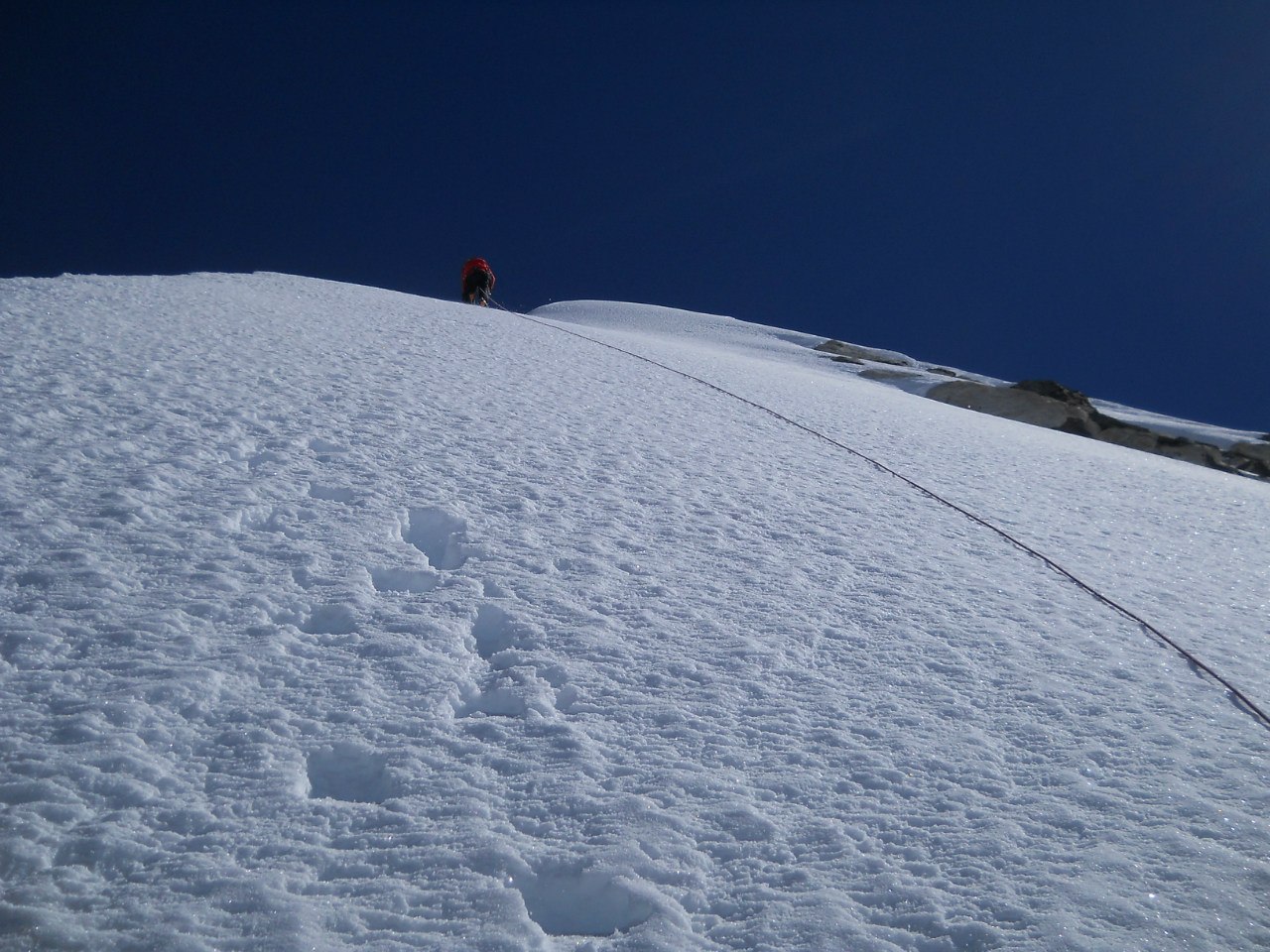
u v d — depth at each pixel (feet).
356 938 6.42
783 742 9.53
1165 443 65.10
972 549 17.22
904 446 27.86
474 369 29.55
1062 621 13.80
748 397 33.30
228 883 6.82
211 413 19.38
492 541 14.43
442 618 11.60
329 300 43.06
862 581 14.62
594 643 11.37
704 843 7.81
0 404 17.69
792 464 22.59
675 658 11.21
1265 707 11.30
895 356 123.24
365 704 9.45
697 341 117.91
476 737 9.13
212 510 14.05
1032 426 52.49
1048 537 18.98
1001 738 9.97
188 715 8.91
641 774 8.74
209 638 10.35
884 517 18.78
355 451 18.25
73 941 6.11
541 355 35.29
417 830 7.66
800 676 11.04
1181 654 12.90
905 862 7.75
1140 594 15.76
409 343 32.78
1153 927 7.04
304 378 24.12
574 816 8.02
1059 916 7.10
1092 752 9.78
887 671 11.40
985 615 13.71
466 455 19.17
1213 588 16.88
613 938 6.72
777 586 13.96
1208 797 8.96
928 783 8.96
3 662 9.39
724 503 18.26
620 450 21.53
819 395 39.47
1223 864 7.88
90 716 8.64
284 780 8.11
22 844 6.96
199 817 7.52
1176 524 22.77
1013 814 8.51
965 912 7.13
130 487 14.47
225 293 39.22
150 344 25.25
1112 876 7.64
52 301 29.50
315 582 12.13
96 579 11.34
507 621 11.76
